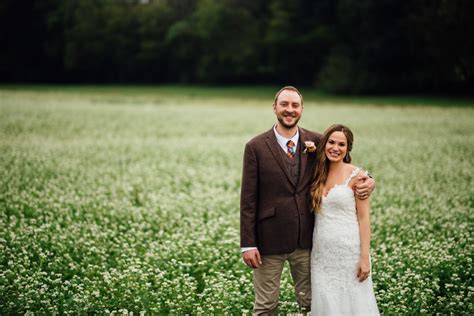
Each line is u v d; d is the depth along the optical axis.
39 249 7.04
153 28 73.94
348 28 57.59
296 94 5.02
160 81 77.69
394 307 5.40
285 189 5.03
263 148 5.08
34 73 78.88
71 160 14.94
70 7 75.19
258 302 5.20
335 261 4.96
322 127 23.38
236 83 70.81
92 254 7.29
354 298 4.91
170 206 10.00
